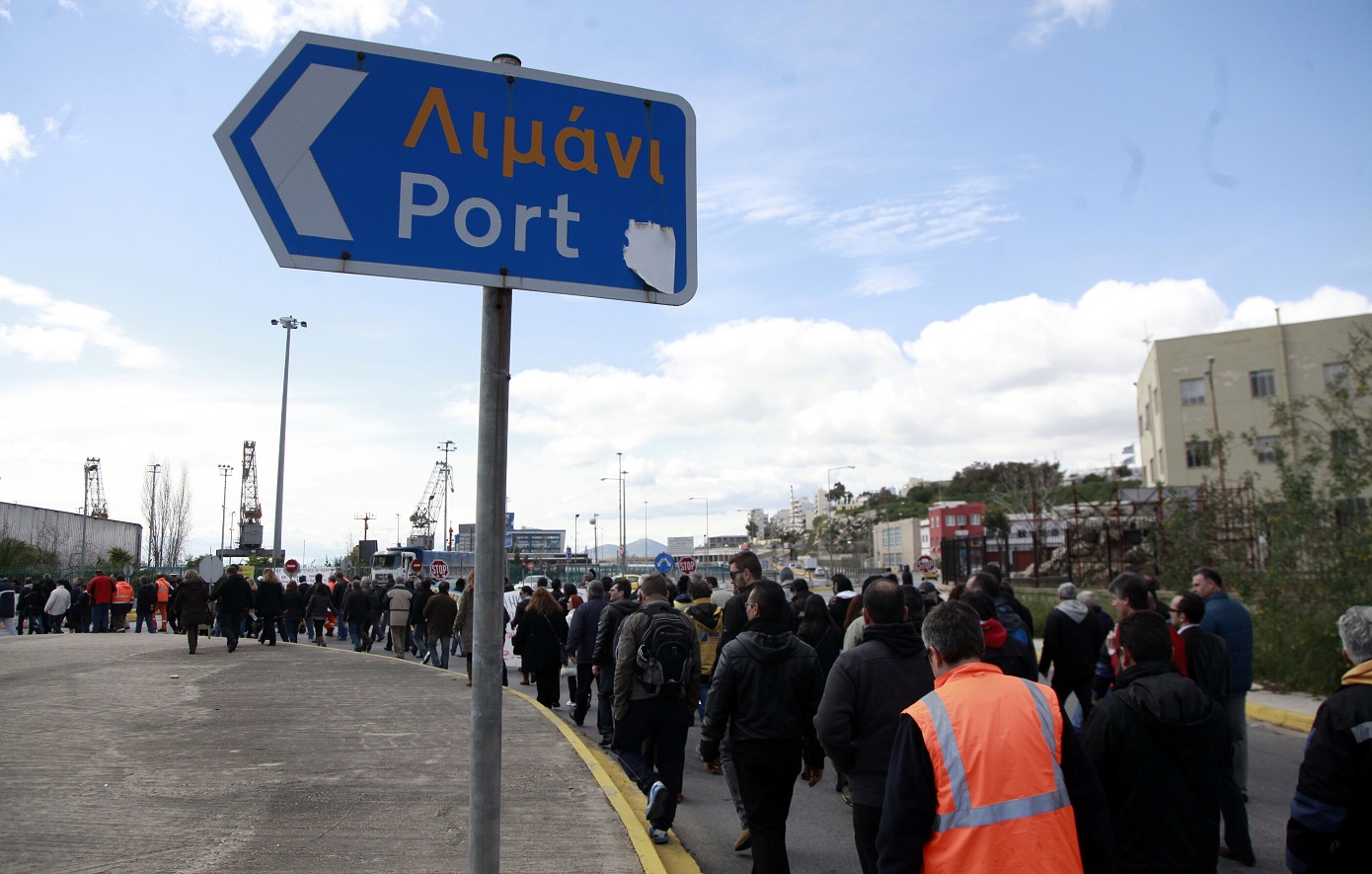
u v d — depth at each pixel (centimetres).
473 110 226
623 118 239
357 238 214
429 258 218
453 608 1633
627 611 916
